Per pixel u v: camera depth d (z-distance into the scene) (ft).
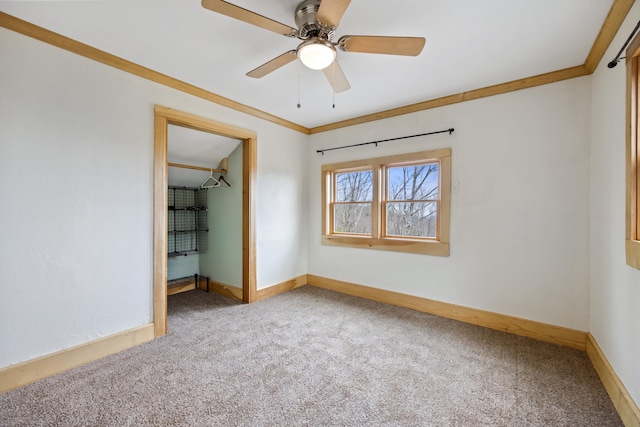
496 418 5.00
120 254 7.40
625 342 5.17
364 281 11.94
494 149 8.83
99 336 7.02
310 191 13.79
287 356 7.08
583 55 6.98
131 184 7.59
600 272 6.66
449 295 9.75
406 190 11.07
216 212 12.90
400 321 9.36
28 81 5.96
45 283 6.21
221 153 11.90
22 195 5.91
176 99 8.56
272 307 10.67
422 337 8.18
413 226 10.86
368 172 12.11
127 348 7.43
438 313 9.94
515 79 8.33
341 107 10.74
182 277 13.44
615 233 5.76
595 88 7.07
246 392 5.67
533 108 8.20
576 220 7.63
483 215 9.05
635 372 4.74
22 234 5.92
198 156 11.62
